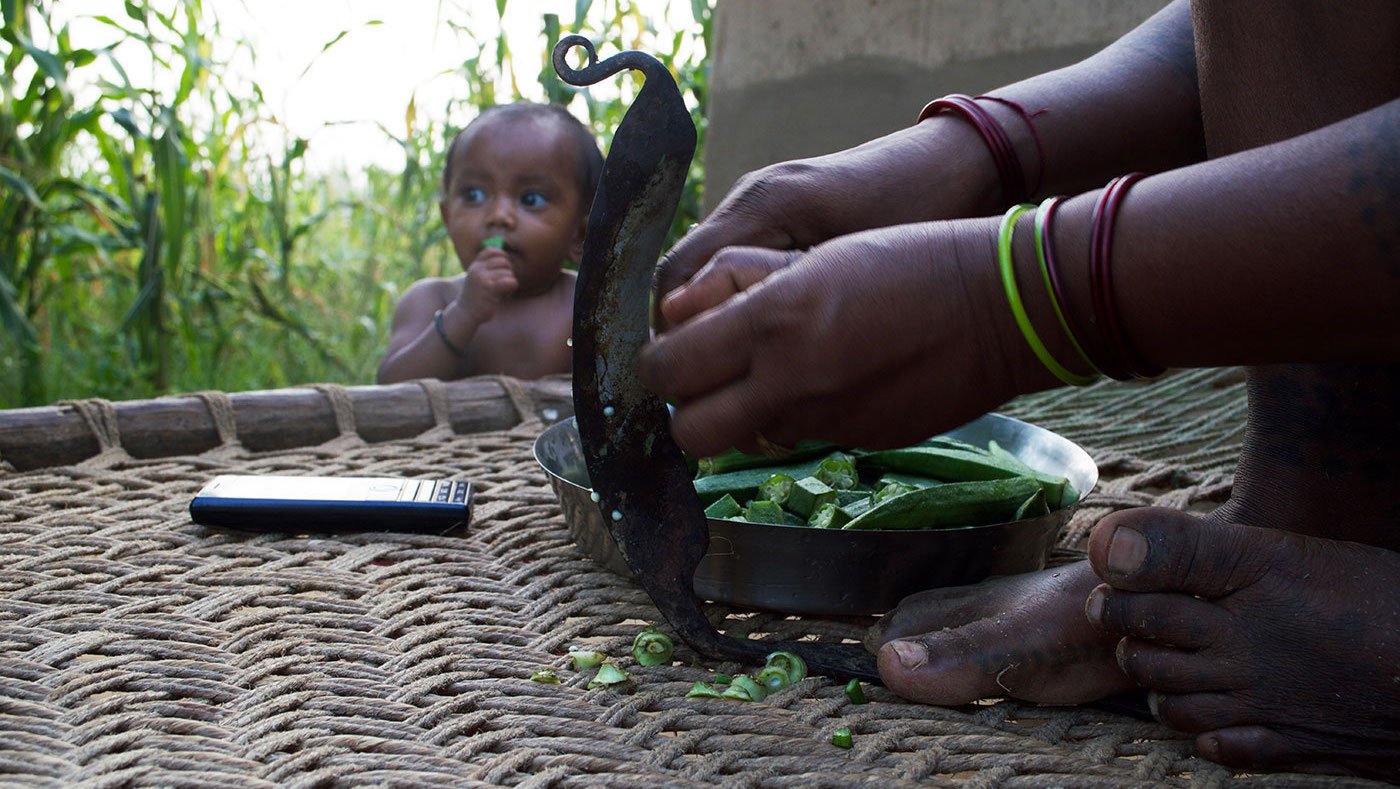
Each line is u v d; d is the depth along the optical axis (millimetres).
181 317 2756
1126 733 736
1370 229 542
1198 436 1399
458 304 1988
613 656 822
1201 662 693
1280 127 726
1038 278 610
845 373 629
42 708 699
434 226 3271
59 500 1090
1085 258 603
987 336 625
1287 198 559
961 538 847
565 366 2109
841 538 828
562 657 813
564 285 2145
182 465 1221
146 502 1105
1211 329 592
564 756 666
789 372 635
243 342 3135
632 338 729
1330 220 549
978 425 1196
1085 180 959
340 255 3738
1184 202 583
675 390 664
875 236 637
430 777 636
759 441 682
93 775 626
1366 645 665
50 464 1193
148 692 723
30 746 652
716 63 2244
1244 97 737
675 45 2799
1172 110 961
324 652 794
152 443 1245
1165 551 691
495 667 782
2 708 697
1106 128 943
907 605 835
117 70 2414
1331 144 562
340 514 1035
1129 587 701
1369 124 557
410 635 825
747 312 634
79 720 690
